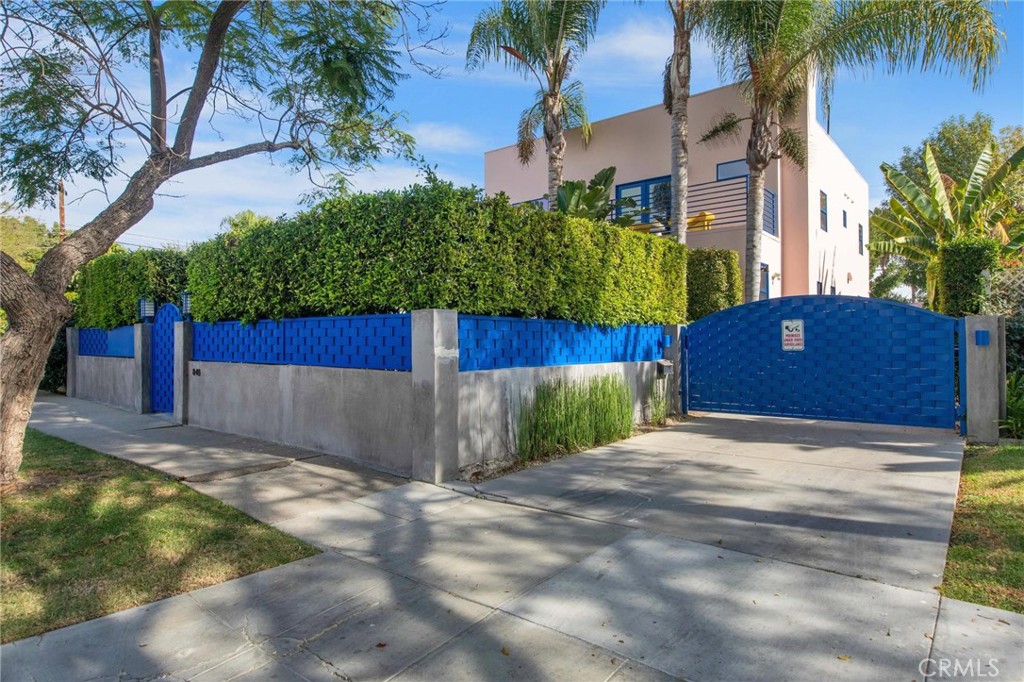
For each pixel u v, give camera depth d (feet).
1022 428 25.00
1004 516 15.26
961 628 9.98
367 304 23.00
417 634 10.46
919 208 45.70
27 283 19.06
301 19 28.58
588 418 26.25
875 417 29.60
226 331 31.19
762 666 9.16
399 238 21.75
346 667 9.50
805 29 38.78
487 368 22.72
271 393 27.81
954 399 27.37
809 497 17.70
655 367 33.45
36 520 16.06
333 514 17.12
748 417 33.86
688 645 9.84
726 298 45.68
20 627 10.59
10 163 25.43
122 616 11.09
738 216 53.42
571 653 9.73
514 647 9.96
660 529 15.38
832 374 30.99
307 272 25.23
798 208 56.18
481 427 22.09
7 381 19.35
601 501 17.99
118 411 39.29
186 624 10.85
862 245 82.07
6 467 19.58
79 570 12.97
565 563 13.38
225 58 29.27
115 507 17.28
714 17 40.98
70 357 48.60
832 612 10.73
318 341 25.54
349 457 23.77
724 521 15.81
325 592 12.15
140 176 22.24
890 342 29.17
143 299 38.88
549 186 51.01
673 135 44.78
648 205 58.85
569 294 26.73
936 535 14.19
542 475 21.25
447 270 20.65
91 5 25.08
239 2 23.39
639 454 24.57
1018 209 59.11
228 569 13.20
